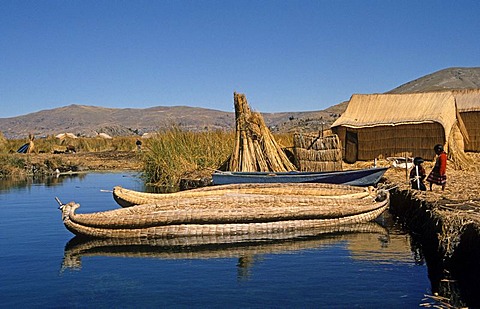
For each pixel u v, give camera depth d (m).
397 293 7.50
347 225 12.29
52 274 8.71
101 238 11.02
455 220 8.56
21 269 9.04
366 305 7.01
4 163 32.12
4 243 11.17
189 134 23.88
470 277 7.62
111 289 7.84
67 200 18.61
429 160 21.67
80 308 7.05
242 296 7.42
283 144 26.73
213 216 11.06
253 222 11.34
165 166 22.72
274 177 17.09
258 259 9.53
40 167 32.44
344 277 8.31
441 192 13.05
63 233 12.31
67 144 48.34
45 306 7.14
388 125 22.41
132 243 10.88
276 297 7.38
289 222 11.59
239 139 19.66
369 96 24.39
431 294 7.44
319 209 11.77
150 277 8.45
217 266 9.07
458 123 23.27
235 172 18.23
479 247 7.46
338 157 19.64
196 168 22.27
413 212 12.21
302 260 9.42
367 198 13.39
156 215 10.89
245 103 19.69
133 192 14.48
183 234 11.02
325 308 6.92
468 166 20.91
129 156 39.53
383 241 10.98
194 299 7.33
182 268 8.98
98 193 20.89
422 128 21.81
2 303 7.29
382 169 16.67
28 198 19.38
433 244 9.38
